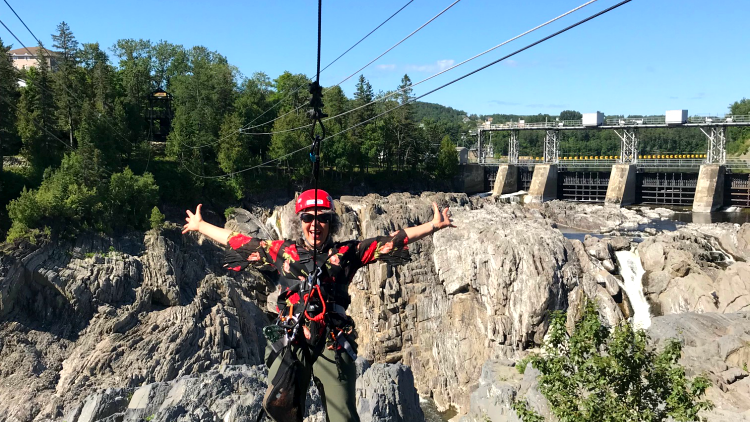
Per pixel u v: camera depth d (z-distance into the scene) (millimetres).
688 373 28844
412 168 128625
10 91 85438
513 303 57875
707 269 56031
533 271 57531
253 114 109312
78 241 63531
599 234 91375
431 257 66688
